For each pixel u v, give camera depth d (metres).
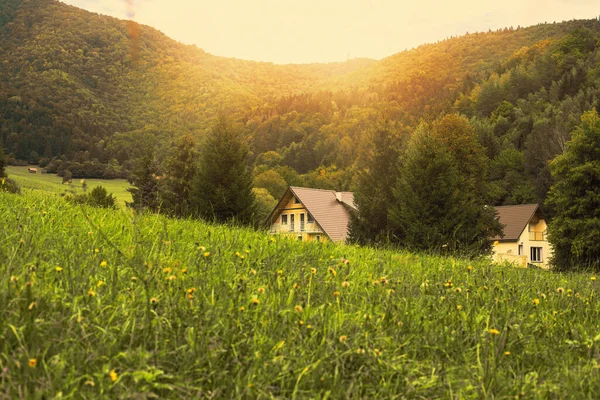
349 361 3.99
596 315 6.09
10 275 4.12
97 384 3.17
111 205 10.21
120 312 4.03
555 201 39.41
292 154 151.12
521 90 140.25
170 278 4.66
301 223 48.00
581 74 124.06
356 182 32.97
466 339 4.70
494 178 80.81
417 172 26.97
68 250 5.54
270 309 4.43
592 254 37.56
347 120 185.38
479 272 7.77
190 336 3.76
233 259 6.29
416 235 25.78
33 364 3.06
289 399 3.43
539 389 3.86
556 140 76.88
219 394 3.37
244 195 32.34
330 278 5.51
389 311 4.76
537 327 5.23
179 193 44.09
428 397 3.75
